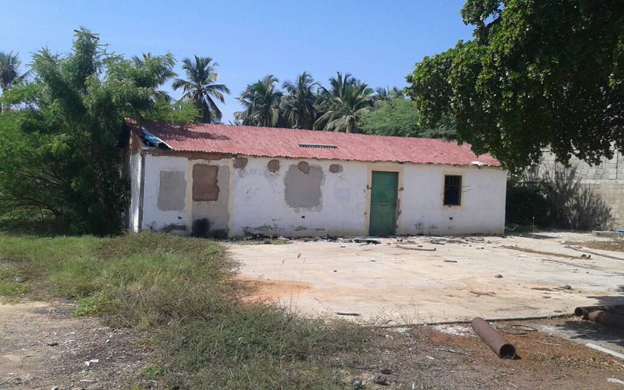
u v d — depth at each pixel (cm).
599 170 2356
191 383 483
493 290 973
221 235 1656
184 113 2062
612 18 625
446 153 2083
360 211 1855
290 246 1507
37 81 1697
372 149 1967
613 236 2058
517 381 537
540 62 650
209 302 704
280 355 551
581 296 944
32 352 561
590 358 614
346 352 589
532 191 2491
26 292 832
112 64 1738
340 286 954
